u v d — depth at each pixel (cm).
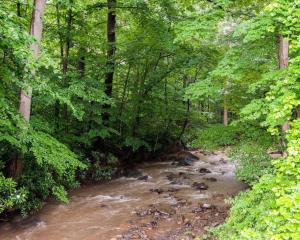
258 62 876
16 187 938
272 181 481
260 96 997
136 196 1246
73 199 1206
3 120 732
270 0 942
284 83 532
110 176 1541
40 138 858
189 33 902
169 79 1991
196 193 1263
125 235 870
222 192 1262
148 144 1894
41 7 935
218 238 731
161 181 1480
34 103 1195
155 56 1641
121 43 1578
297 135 442
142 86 1736
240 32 762
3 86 769
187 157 1975
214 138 1064
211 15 937
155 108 1852
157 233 882
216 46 1465
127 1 1495
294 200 325
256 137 966
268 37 813
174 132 2194
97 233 889
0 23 607
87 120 1485
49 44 1512
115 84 1792
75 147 1517
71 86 1195
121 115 1725
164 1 1435
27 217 980
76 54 1525
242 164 966
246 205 644
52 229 918
